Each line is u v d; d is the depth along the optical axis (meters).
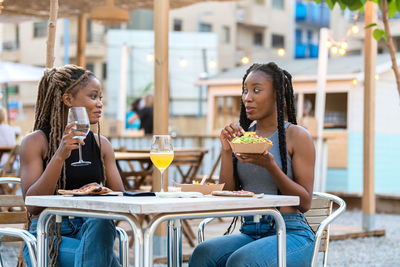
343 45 9.09
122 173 6.66
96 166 3.43
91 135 3.44
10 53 35.09
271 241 3.14
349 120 11.75
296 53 39.12
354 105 11.73
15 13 8.42
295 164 3.34
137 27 32.56
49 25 4.36
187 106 25.69
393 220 10.13
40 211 3.24
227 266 3.13
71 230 3.32
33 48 34.97
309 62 13.92
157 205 2.45
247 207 2.73
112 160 3.55
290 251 3.17
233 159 3.46
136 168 10.44
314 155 3.36
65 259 3.14
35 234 3.24
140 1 8.65
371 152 7.92
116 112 26.91
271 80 3.40
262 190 3.37
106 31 35.12
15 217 3.91
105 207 2.56
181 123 25.73
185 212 2.58
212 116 13.59
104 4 8.49
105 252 3.05
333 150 11.89
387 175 12.30
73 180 3.35
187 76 25.66
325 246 3.47
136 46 26.00
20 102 35.38
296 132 3.37
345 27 27.22
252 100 3.41
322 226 3.27
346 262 6.34
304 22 39.16
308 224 3.39
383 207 11.60
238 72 14.07
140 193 2.91
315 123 10.84
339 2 5.20
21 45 35.09
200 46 25.52
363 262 6.37
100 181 3.47
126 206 2.47
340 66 12.54
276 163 3.35
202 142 11.84
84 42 9.65
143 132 12.95
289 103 3.54
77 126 3.02
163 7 5.74
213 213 2.64
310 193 3.29
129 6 8.98
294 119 3.57
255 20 36.72
